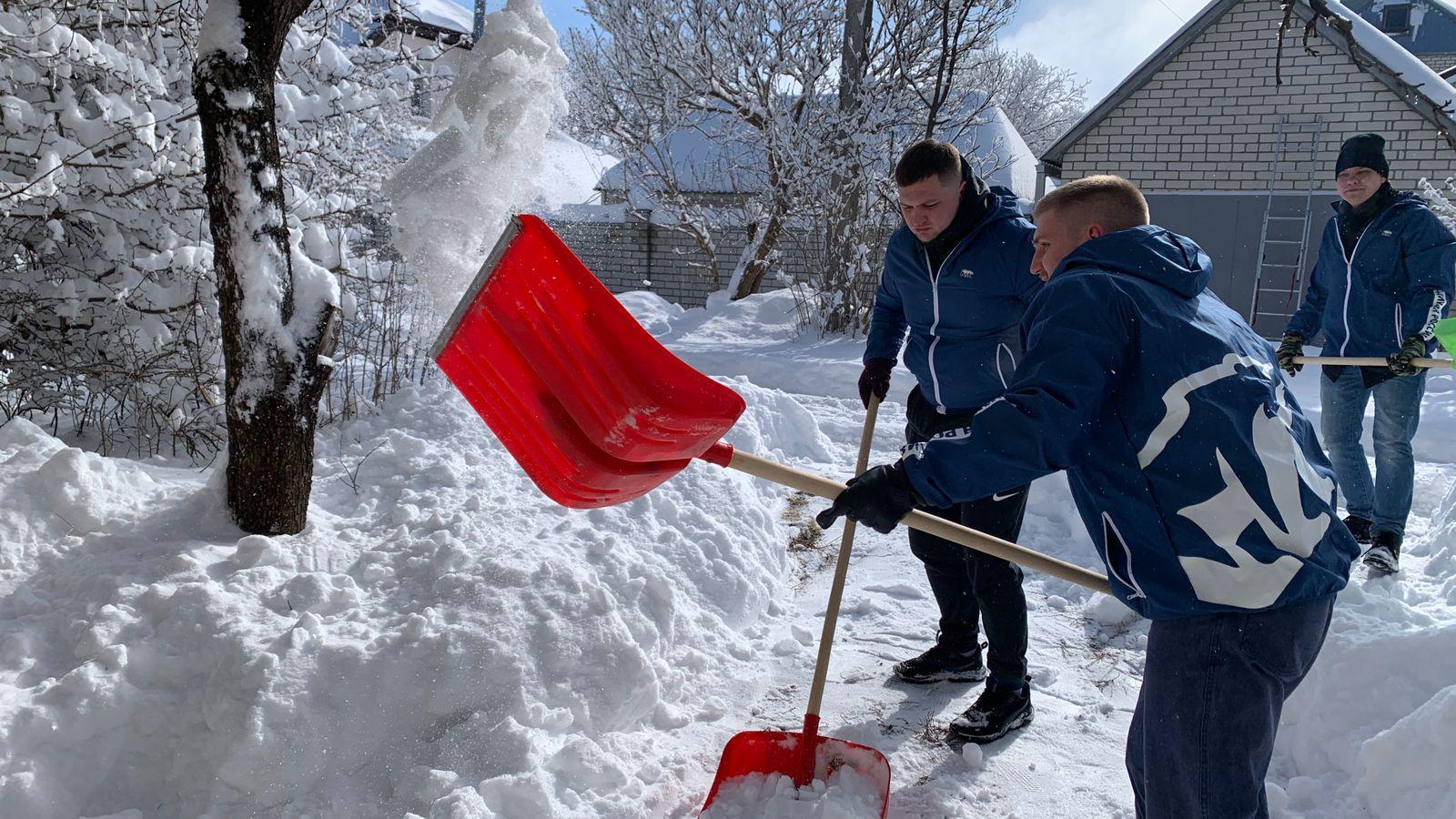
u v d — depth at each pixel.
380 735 2.60
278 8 3.22
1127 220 2.10
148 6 5.00
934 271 3.07
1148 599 1.88
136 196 4.92
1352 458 4.51
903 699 3.31
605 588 3.09
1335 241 4.49
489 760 2.55
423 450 4.44
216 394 5.00
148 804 2.49
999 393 3.10
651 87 14.05
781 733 2.73
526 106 3.60
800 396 8.02
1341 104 12.66
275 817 2.42
